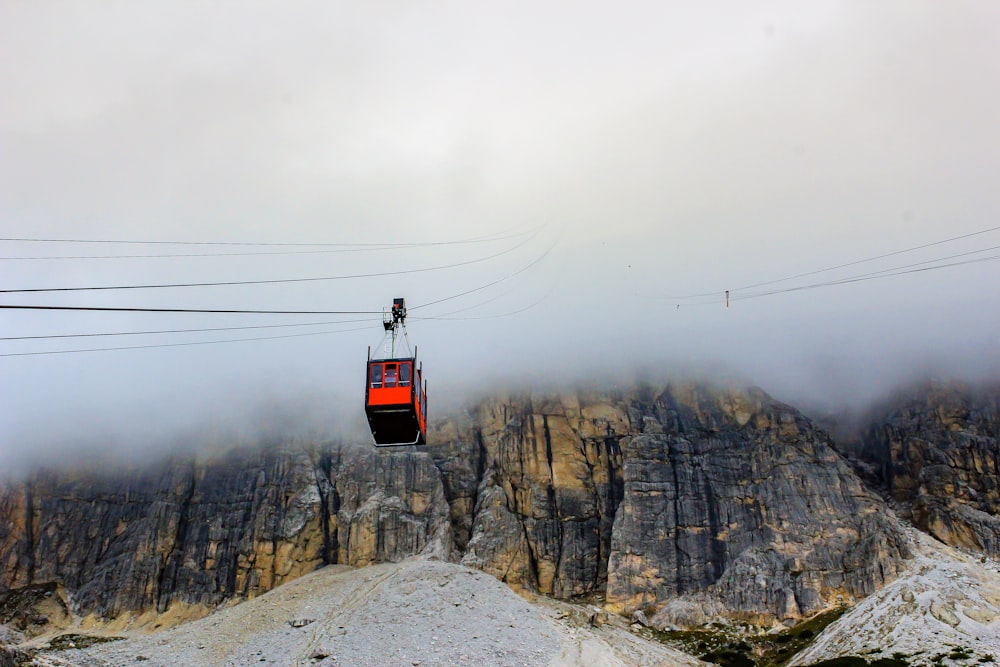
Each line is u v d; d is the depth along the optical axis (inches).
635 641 7130.9
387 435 3796.8
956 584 7106.3
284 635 6870.1
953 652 5994.1
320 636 6643.7
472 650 6141.7
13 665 6619.1
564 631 6894.7
